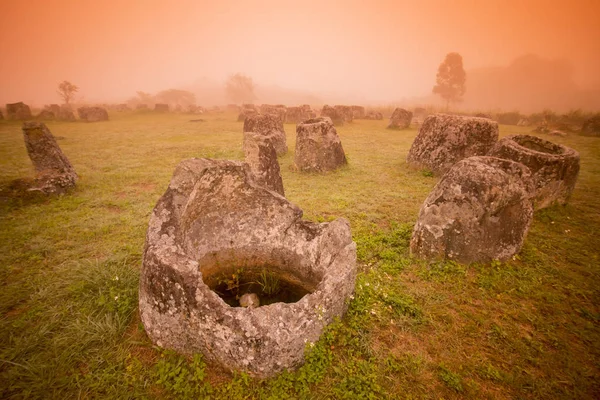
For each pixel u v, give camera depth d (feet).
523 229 13.88
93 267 12.37
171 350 8.70
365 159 33.86
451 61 203.51
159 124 72.13
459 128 26.45
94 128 63.72
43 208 19.47
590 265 13.53
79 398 7.59
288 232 11.99
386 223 17.79
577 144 45.06
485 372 8.42
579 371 8.53
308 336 8.36
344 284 9.30
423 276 12.52
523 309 10.87
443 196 13.15
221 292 11.58
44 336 9.27
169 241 9.23
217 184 11.19
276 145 36.17
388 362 8.61
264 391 7.72
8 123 70.54
